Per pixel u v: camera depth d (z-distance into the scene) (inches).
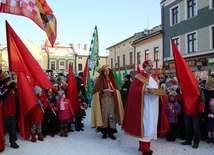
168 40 920.3
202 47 749.9
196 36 775.1
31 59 197.5
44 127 245.9
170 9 908.6
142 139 186.4
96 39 397.4
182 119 233.8
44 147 208.1
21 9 189.2
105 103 237.6
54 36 227.1
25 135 226.7
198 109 204.2
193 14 802.8
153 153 192.2
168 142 226.2
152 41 1035.9
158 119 200.4
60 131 252.1
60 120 243.9
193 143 221.3
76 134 260.2
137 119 188.1
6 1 183.3
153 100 190.9
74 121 304.8
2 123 193.0
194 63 777.6
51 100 249.8
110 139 238.2
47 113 242.2
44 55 1857.8
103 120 234.8
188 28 811.4
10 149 201.3
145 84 189.2
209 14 726.5
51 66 1873.8
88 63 388.5
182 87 207.5
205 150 200.4
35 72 196.5
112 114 236.4
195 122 207.8
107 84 242.8
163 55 946.7
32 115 226.7
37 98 228.7
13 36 193.2
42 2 210.5
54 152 194.1
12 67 190.4
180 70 208.2
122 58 1434.5
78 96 283.6
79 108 277.0
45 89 253.0
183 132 234.8
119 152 195.6
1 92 198.4
